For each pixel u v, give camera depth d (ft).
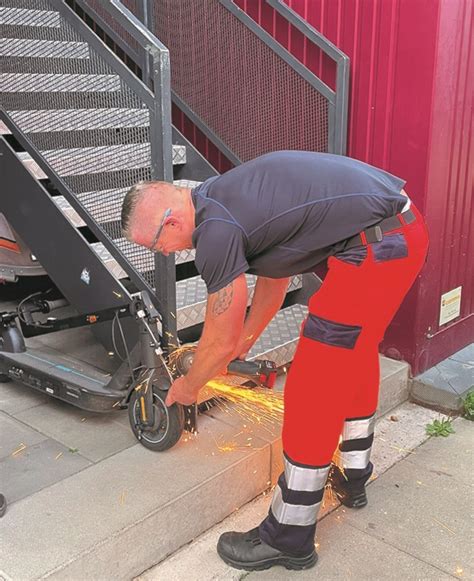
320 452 7.50
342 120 12.02
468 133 12.23
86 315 9.75
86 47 9.94
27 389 11.27
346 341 7.23
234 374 8.76
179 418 8.77
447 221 12.33
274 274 7.59
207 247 6.77
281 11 12.48
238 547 7.98
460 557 8.33
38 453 9.17
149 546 7.88
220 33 13.66
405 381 12.42
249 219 6.82
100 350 11.42
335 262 7.26
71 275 10.58
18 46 11.12
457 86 11.61
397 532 8.80
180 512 8.18
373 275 7.13
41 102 10.93
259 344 11.34
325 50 11.92
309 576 7.98
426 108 11.22
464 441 11.18
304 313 12.82
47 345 11.68
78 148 10.50
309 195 6.95
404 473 10.19
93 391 9.40
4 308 13.97
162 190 7.22
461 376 12.61
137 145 9.58
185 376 7.91
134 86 9.34
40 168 11.64
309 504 7.64
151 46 8.96
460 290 13.29
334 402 7.37
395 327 12.52
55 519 7.65
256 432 9.74
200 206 7.01
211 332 7.05
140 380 8.89
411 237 7.32
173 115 15.56
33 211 10.94
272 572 8.04
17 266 12.39
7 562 6.97
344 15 11.96
